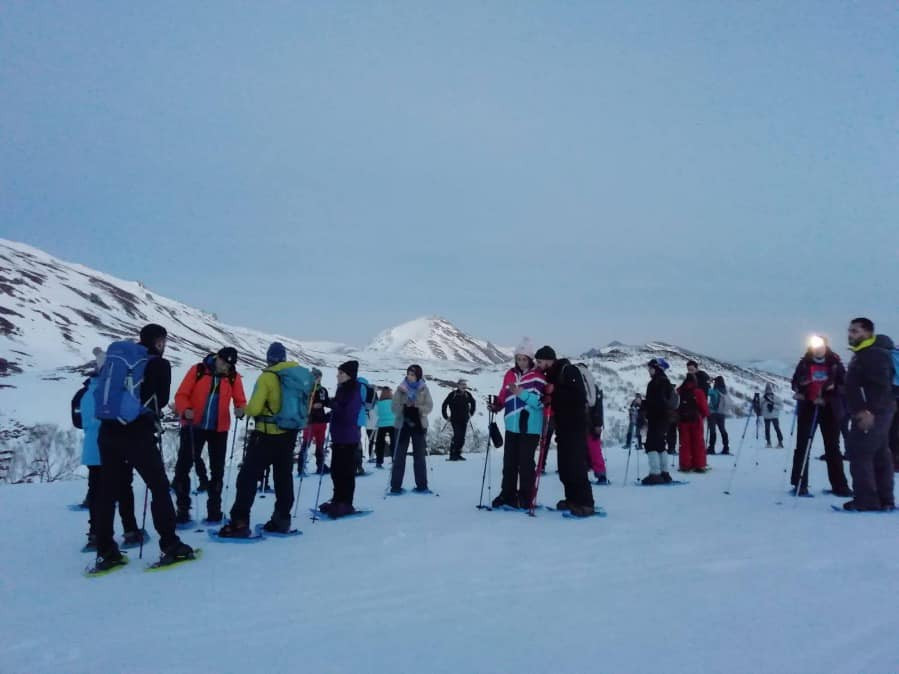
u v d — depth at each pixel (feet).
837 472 32.12
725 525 24.57
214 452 29.01
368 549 22.59
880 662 12.07
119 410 20.67
